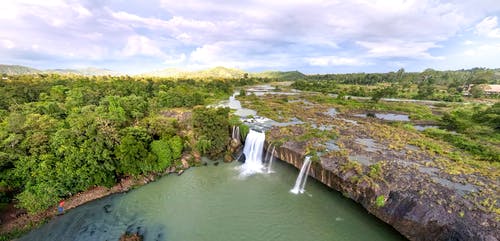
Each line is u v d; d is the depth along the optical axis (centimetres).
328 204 3638
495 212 2608
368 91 17412
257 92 16850
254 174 4669
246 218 3338
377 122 7606
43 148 3269
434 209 2716
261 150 5362
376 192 3184
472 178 3462
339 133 5800
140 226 3130
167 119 5625
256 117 7631
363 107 10812
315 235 3017
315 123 6888
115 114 5172
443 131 6625
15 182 3042
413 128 6850
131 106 6362
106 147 3722
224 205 3631
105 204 3538
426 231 2650
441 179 3431
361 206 3444
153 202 3653
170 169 4572
